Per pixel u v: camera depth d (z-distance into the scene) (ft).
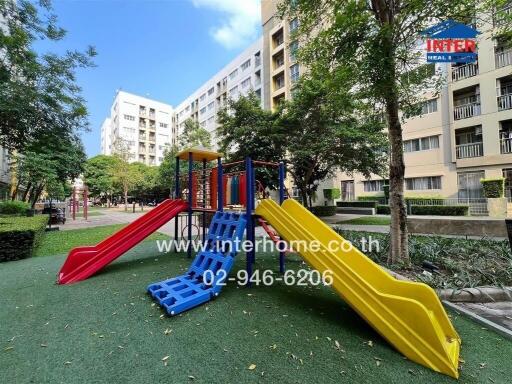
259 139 36.78
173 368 6.06
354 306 7.53
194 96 130.00
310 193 45.42
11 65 27.84
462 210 35.70
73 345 7.08
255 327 7.95
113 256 14.10
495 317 8.50
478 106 40.96
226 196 16.39
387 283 7.86
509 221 13.20
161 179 74.43
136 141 149.28
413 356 6.26
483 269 12.17
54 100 29.63
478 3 13.60
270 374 5.80
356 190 61.31
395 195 13.98
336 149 35.01
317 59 14.35
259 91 84.02
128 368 6.09
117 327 8.04
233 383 5.53
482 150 40.57
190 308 9.28
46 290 11.36
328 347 6.84
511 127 39.09
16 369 6.11
